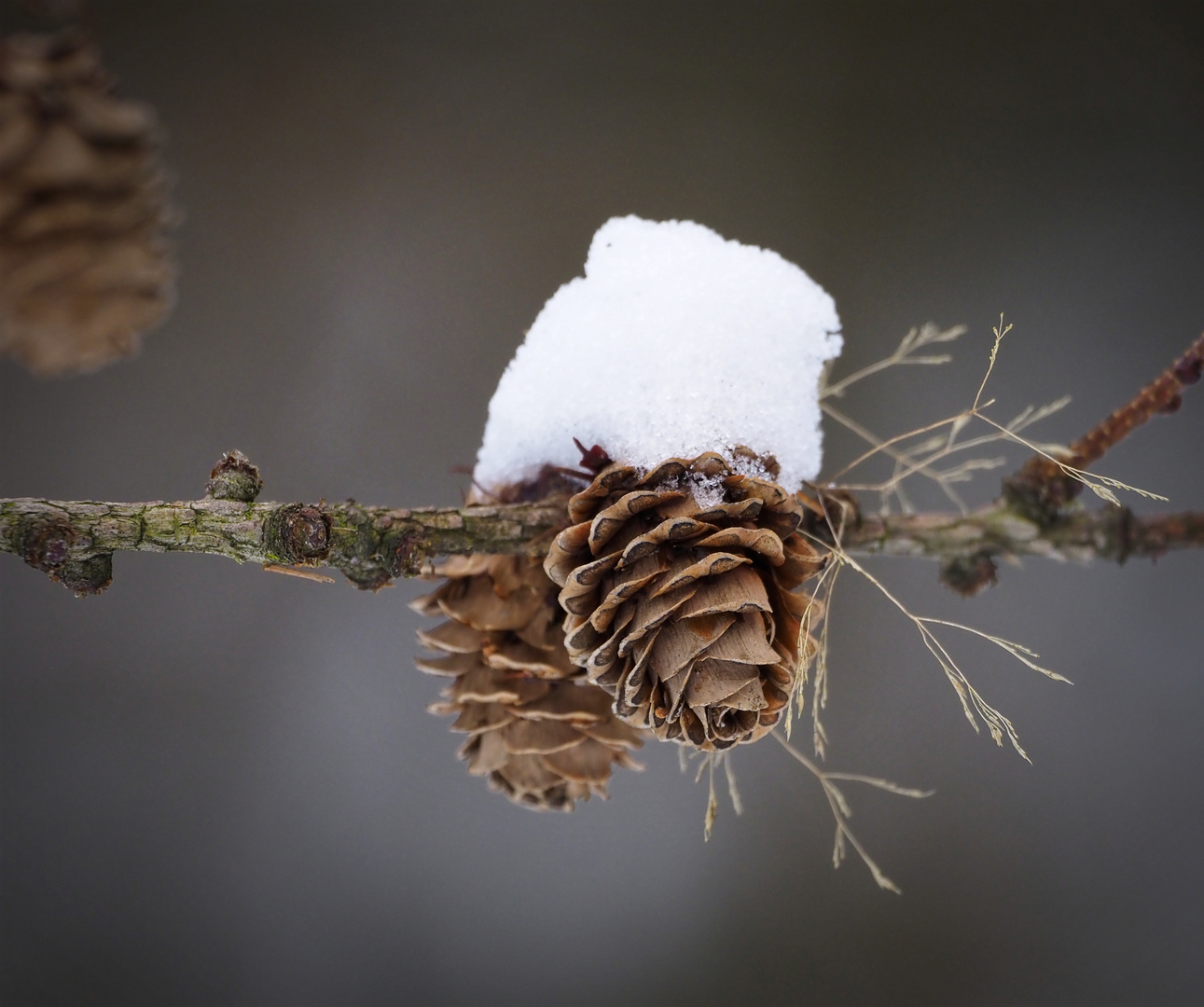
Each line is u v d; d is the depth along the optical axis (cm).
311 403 59
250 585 57
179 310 58
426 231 61
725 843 56
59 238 38
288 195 60
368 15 62
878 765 56
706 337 41
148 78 58
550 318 42
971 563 43
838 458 60
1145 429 60
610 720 42
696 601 40
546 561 40
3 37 38
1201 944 54
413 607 42
